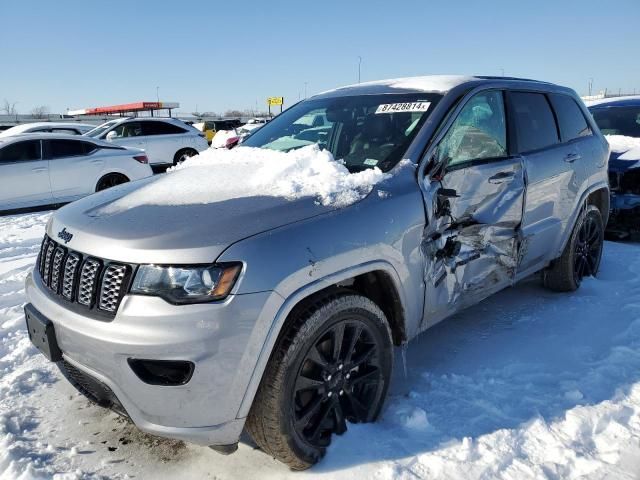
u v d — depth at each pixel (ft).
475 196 10.14
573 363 10.61
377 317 8.33
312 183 8.45
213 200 8.03
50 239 8.52
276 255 6.98
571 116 14.24
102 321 6.89
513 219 11.21
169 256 6.70
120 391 6.89
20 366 11.23
